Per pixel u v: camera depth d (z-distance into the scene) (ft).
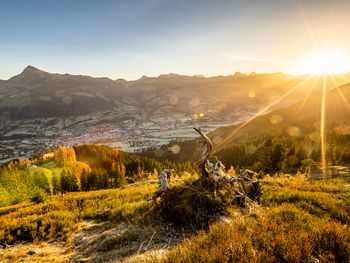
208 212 36.35
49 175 159.12
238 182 45.14
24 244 38.40
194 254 20.62
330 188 64.23
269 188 62.95
